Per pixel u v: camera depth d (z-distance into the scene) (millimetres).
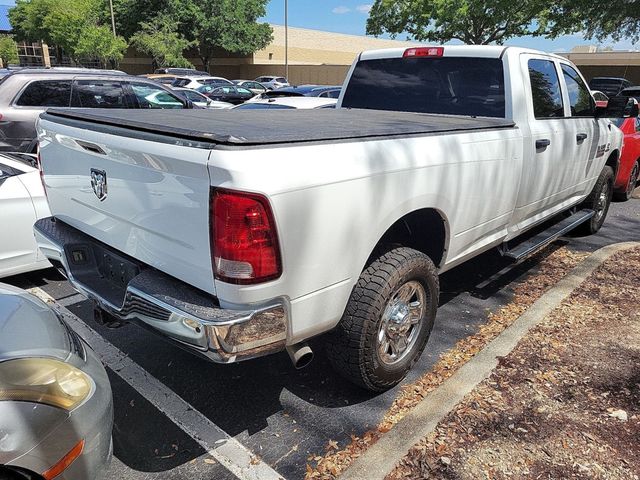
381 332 2928
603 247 5875
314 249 2379
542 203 4590
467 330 3959
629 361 3441
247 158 2111
